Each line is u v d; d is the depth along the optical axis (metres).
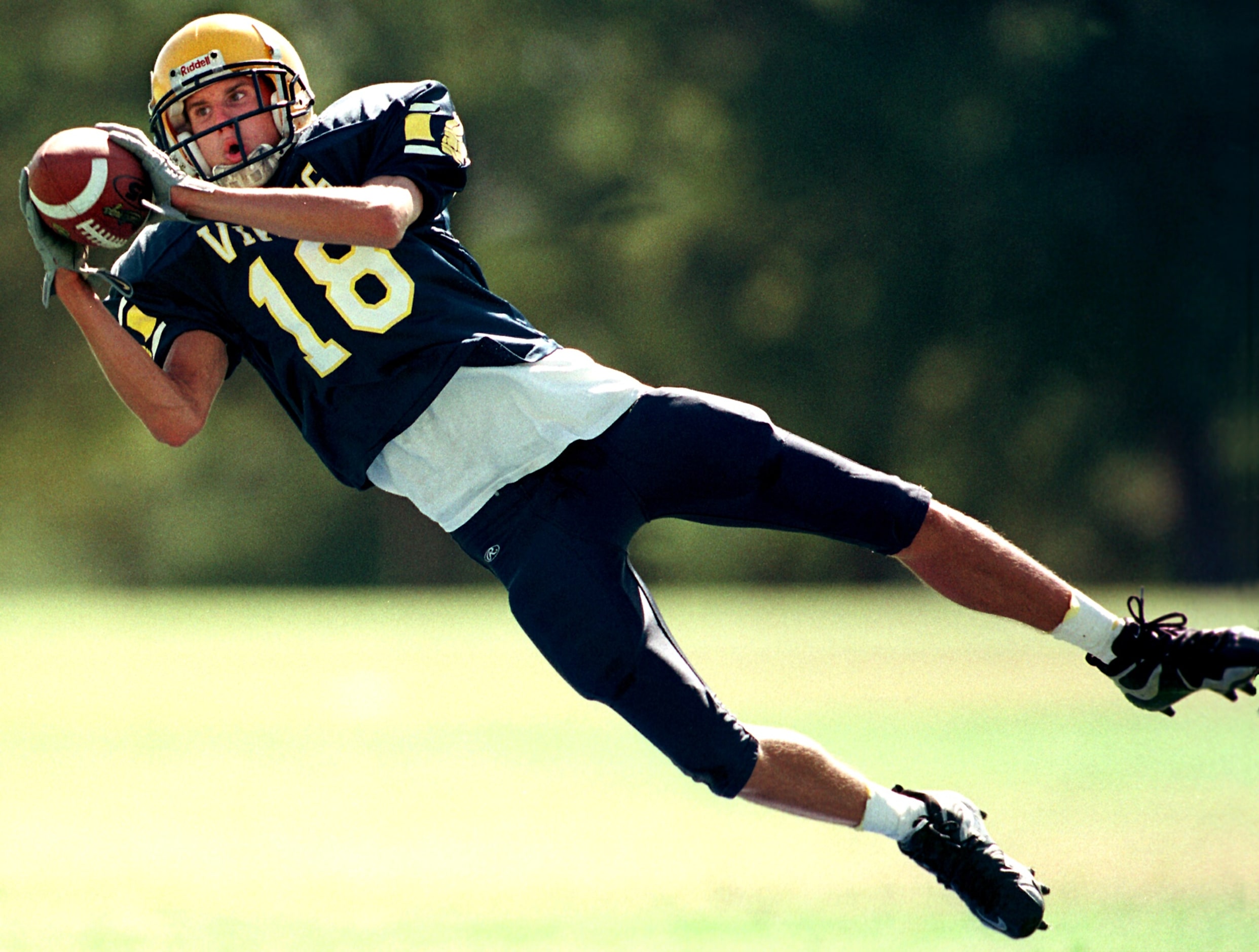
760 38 98.50
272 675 45.25
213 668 46.72
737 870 22.34
